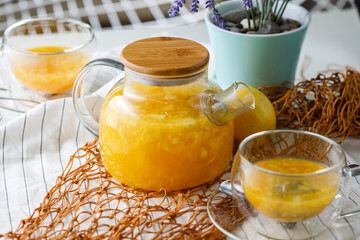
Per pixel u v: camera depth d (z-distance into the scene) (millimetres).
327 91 768
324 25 1030
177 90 634
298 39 772
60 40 920
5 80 900
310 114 772
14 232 621
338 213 616
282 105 796
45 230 618
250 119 712
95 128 729
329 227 610
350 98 759
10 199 659
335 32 1010
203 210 638
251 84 799
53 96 875
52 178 692
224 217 623
